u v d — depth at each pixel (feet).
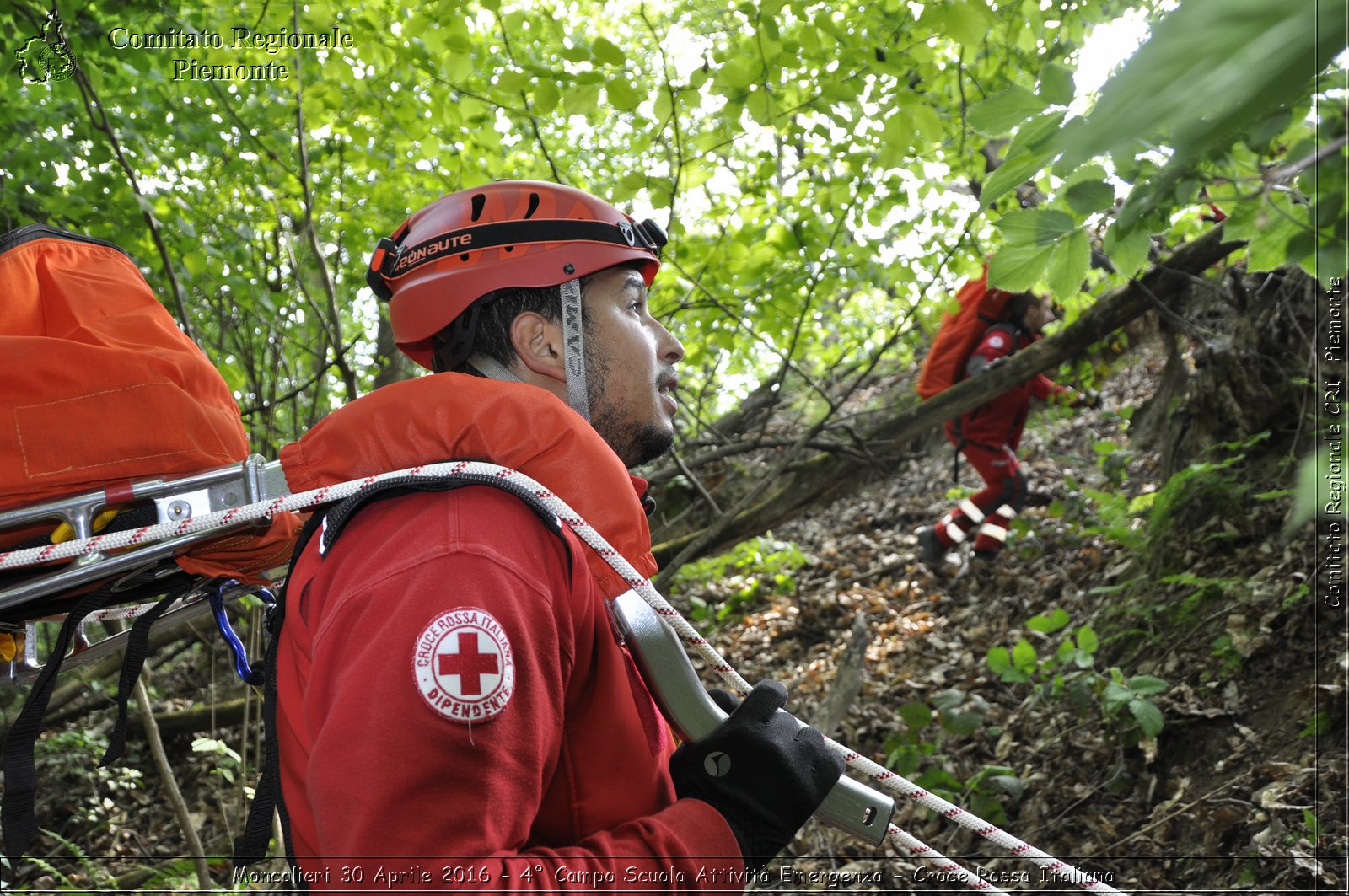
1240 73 0.64
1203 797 9.97
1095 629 14.02
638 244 3.83
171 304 12.85
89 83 10.98
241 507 3.02
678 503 20.45
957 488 18.49
